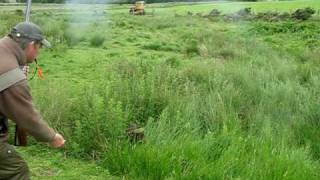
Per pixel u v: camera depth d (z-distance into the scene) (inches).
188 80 312.8
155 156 201.8
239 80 330.6
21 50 136.6
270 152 214.2
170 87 282.2
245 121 265.0
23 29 136.6
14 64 133.5
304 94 299.7
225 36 689.6
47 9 1250.0
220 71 354.3
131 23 950.4
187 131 227.3
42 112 237.9
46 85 283.3
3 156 140.0
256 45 593.0
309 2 1641.2
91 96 249.9
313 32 828.6
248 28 894.4
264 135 238.5
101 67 416.8
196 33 723.4
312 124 268.8
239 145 217.2
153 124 232.7
